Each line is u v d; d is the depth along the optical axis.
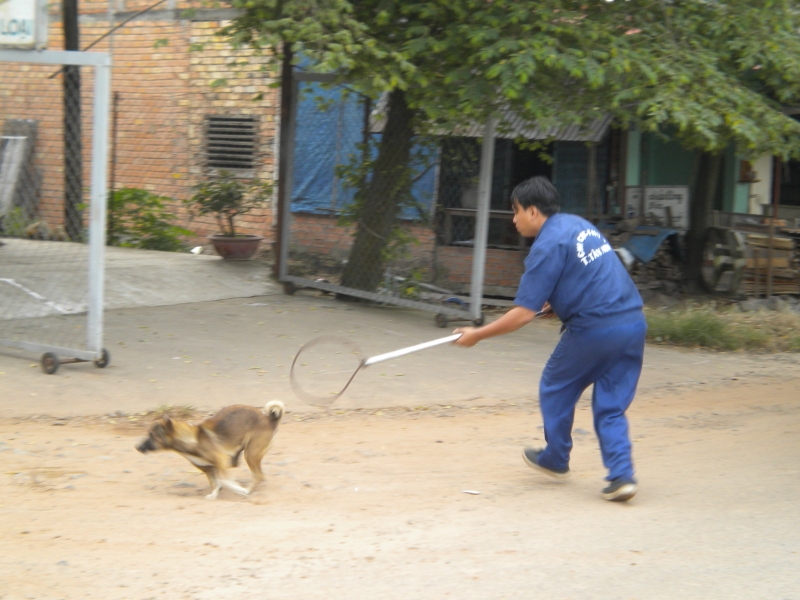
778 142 10.71
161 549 4.08
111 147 18.39
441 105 9.44
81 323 9.55
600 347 4.83
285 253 12.29
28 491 4.93
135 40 17.83
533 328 11.02
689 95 9.70
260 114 16.81
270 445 5.14
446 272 11.07
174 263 13.57
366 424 6.82
